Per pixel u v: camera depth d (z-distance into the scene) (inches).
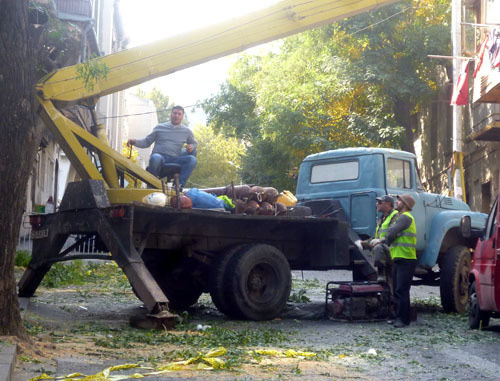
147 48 490.6
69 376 219.1
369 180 460.1
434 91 1192.8
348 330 360.5
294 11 506.6
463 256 462.0
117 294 496.4
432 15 1156.5
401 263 379.2
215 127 1455.5
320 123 1175.6
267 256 393.1
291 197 451.8
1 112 252.2
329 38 1157.1
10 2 254.7
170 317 335.0
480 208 1051.9
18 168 253.1
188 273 423.2
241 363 254.5
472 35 994.1
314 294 543.2
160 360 257.9
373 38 1099.3
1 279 251.6
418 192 482.6
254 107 1428.4
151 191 396.2
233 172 2827.3
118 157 443.8
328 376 237.6
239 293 379.2
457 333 358.6
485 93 831.1
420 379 239.9
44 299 439.2
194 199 389.4
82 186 375.6
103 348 279.3
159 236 375.6
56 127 440.5
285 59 1296.8
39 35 269.6
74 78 460.4
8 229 252.4
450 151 1184.8
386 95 1123.9
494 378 245.0
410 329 368.5
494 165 991.0
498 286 344.5
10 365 204.2
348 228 431.2
